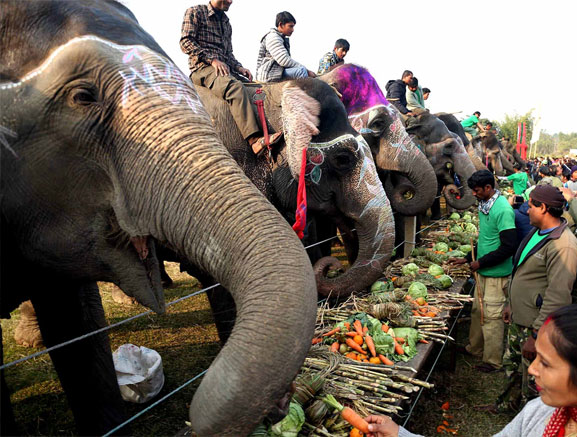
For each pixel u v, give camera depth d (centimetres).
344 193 440
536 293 352
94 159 182
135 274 203
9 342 482
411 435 191
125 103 176
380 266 440
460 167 896
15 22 179
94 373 264
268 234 161
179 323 532
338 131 429
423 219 1111
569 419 136
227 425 139
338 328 332
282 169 430
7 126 177
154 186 172
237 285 159
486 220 460
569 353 124
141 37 196
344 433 236
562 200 337
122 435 270
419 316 381
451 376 459
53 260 199
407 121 920
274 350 141
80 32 181
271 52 548
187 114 180
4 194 183
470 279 633
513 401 388
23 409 356
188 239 171
